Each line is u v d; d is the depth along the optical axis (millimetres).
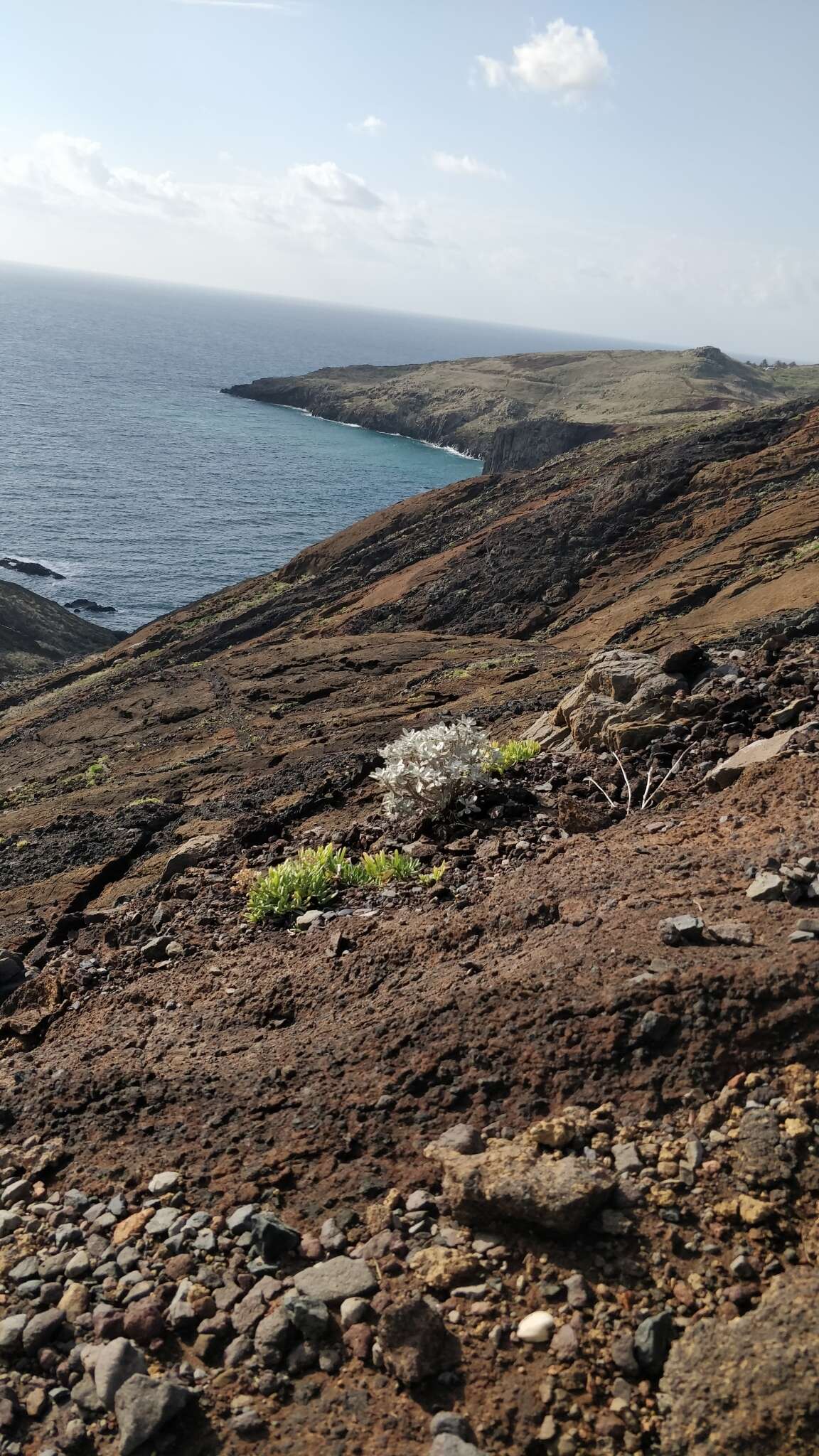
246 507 132875
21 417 190500
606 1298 2875
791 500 41312
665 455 53000
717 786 6863
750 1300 2771
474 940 5266
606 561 43750
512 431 162750
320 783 13070
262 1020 5262
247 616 56281
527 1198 3109
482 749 8477
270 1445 2639
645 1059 3693
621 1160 3307
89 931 8703
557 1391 2629
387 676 30109
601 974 4191
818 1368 2402
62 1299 3316
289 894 7129
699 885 4934
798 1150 3184
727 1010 3719
